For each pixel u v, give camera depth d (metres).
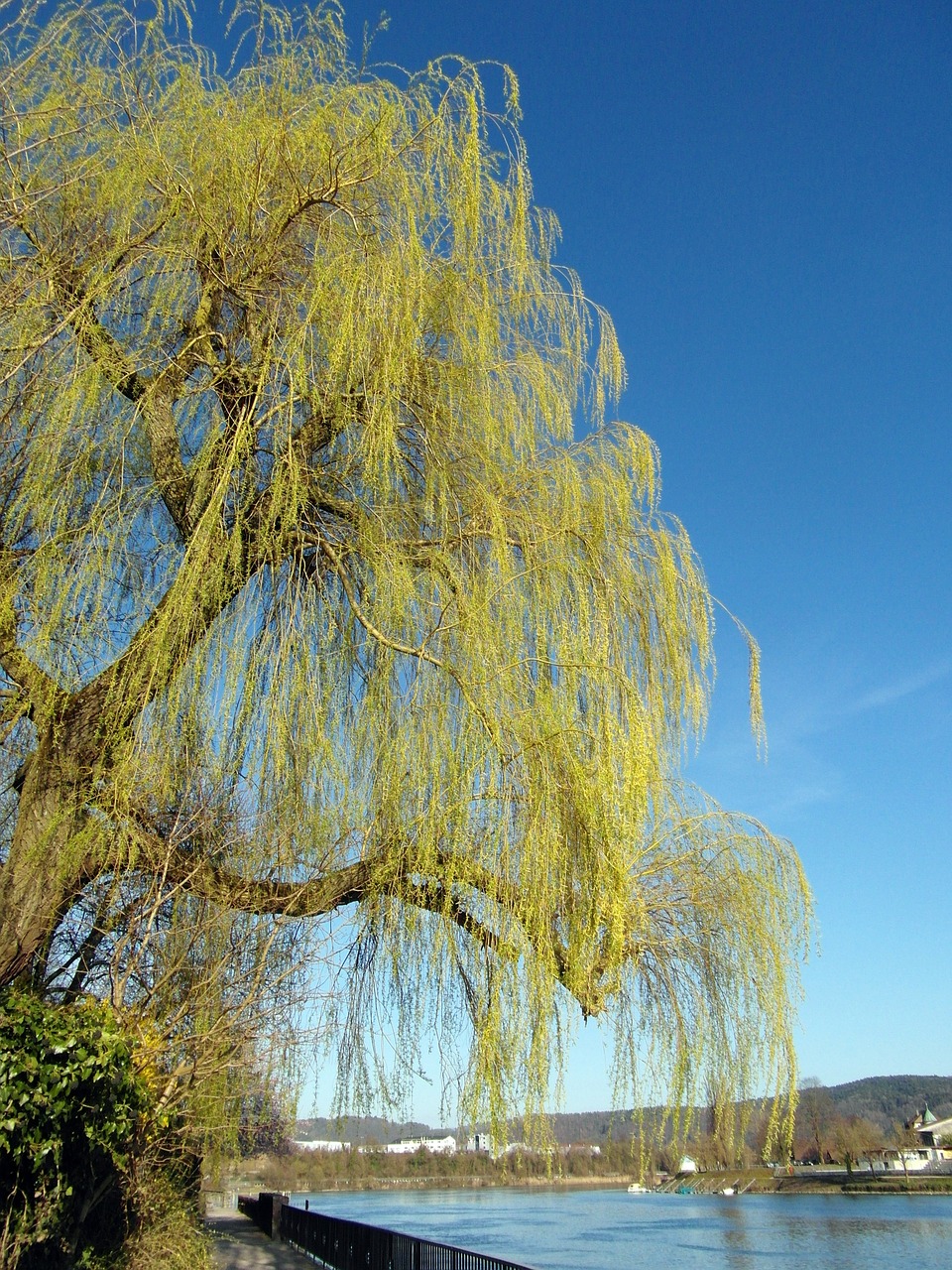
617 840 5.79
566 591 6.60
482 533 6.64
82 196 6.45
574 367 7.75
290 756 6.05
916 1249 31.86
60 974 7.28
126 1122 6.07
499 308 7.39
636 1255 28.36
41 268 5.96
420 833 5.76
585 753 6.02
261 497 6.15
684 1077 6.43
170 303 6.19
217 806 6.68
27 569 5.59
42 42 6.29
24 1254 5.48
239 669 5.83
